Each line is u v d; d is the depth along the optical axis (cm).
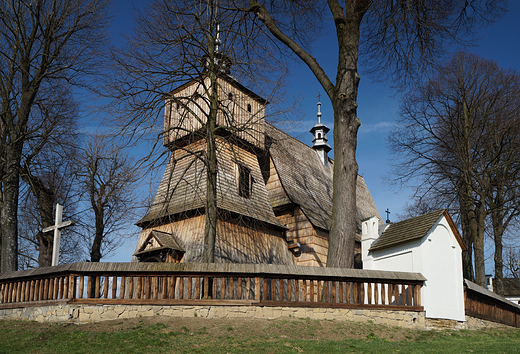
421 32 1795
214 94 1889
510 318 1997
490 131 2677
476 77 2764
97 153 2969
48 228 1694
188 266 1314
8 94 2136
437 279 1579
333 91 1692
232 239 2320
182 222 2402
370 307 1383
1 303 1428
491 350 1111
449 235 1691
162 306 1277
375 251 1791
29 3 2102
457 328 1550
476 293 1739
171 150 1802
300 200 2816
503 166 2698
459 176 2684
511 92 2698
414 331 1348
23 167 2275
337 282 1427
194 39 1717
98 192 2950
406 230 1723
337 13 1738
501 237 2814
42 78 2159
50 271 1320
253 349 1026
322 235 2717
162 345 1038
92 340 1079
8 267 1917
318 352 1029
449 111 2797
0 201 2075
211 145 1827
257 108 2781
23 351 1020
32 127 2294
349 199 1596
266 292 1333
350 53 1684
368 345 1109
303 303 1329
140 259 2367
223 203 2327
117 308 1259
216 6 1755
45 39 2148
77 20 2180
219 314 1284
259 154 2858
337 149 1647
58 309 1268
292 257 2647
